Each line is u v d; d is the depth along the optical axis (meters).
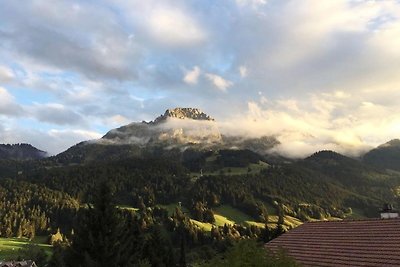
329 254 25.69
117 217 31.88
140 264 37.19
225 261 14.64
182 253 71.31
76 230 31.55
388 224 26.97
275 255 14.59
